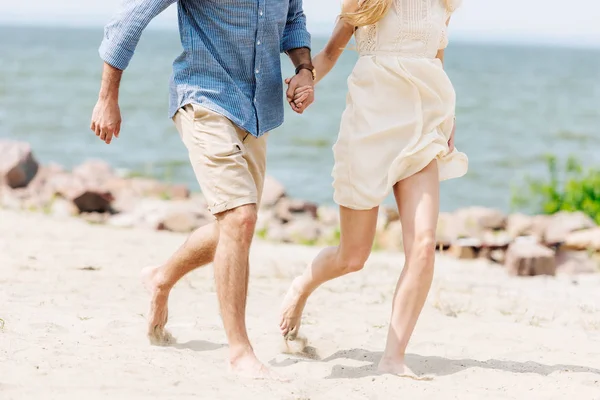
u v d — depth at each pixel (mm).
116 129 5438
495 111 58656
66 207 16938
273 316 7457
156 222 15594
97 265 9594
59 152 31984
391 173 5508
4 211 15344
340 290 9078
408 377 5438
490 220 15672
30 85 68062
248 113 5480
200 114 5379
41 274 8773
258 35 5457
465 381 5523
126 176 22312
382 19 5660
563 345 6781
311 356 6254
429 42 5695
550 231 14711
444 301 8570
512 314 8203
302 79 5785
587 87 95125
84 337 6246
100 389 4891
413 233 5457
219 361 5816
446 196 25172
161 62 122562
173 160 30297
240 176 5316
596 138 42875
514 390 5340
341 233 5871
